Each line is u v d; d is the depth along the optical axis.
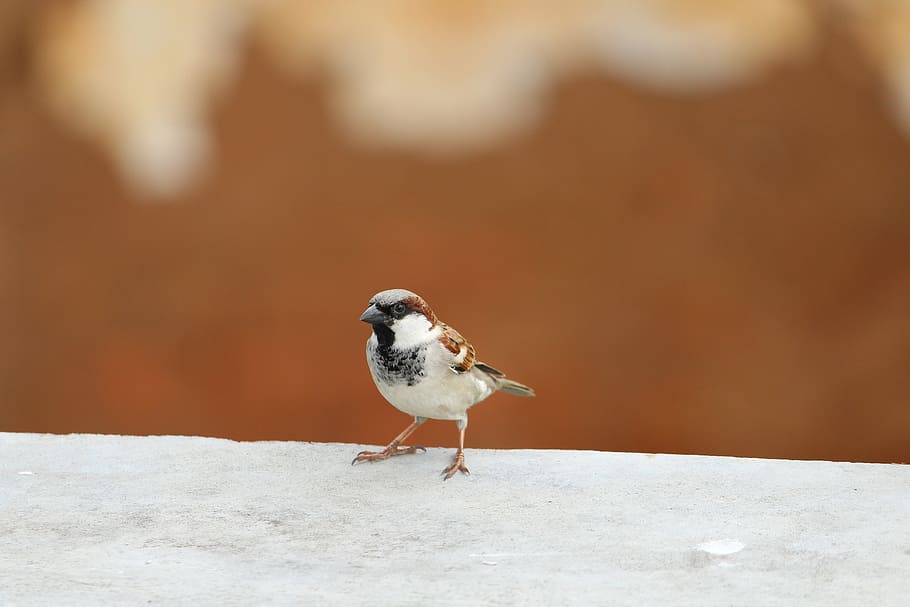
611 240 22.28
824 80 24.42
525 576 3.07
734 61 24.78
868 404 19.14
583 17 25.81
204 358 19.86
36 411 19.44
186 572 3.13
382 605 2.86
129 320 20.66
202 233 22.53
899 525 3.45
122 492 3.91
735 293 21.06
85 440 4.56
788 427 18.81
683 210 22.77
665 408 18.89
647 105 24.56
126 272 21.59
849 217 22.55
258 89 24.91
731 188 23.12
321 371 19.34
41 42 24.12
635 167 23.59
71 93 24.05
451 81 25.08
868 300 20.89
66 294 21.17
